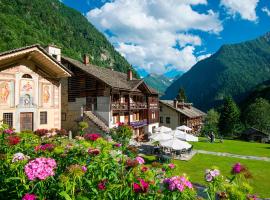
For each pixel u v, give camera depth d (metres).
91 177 6.04
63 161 7.00
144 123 42.94
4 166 6.20
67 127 34.62
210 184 5.57
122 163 6.52
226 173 21.58
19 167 5.79
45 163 5.12
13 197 5.23
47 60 24.59
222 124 76.94
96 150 6.80
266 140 64.19
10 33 114.12
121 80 39.06
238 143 44.41
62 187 4.98
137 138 40.09
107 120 32.97
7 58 22.02
